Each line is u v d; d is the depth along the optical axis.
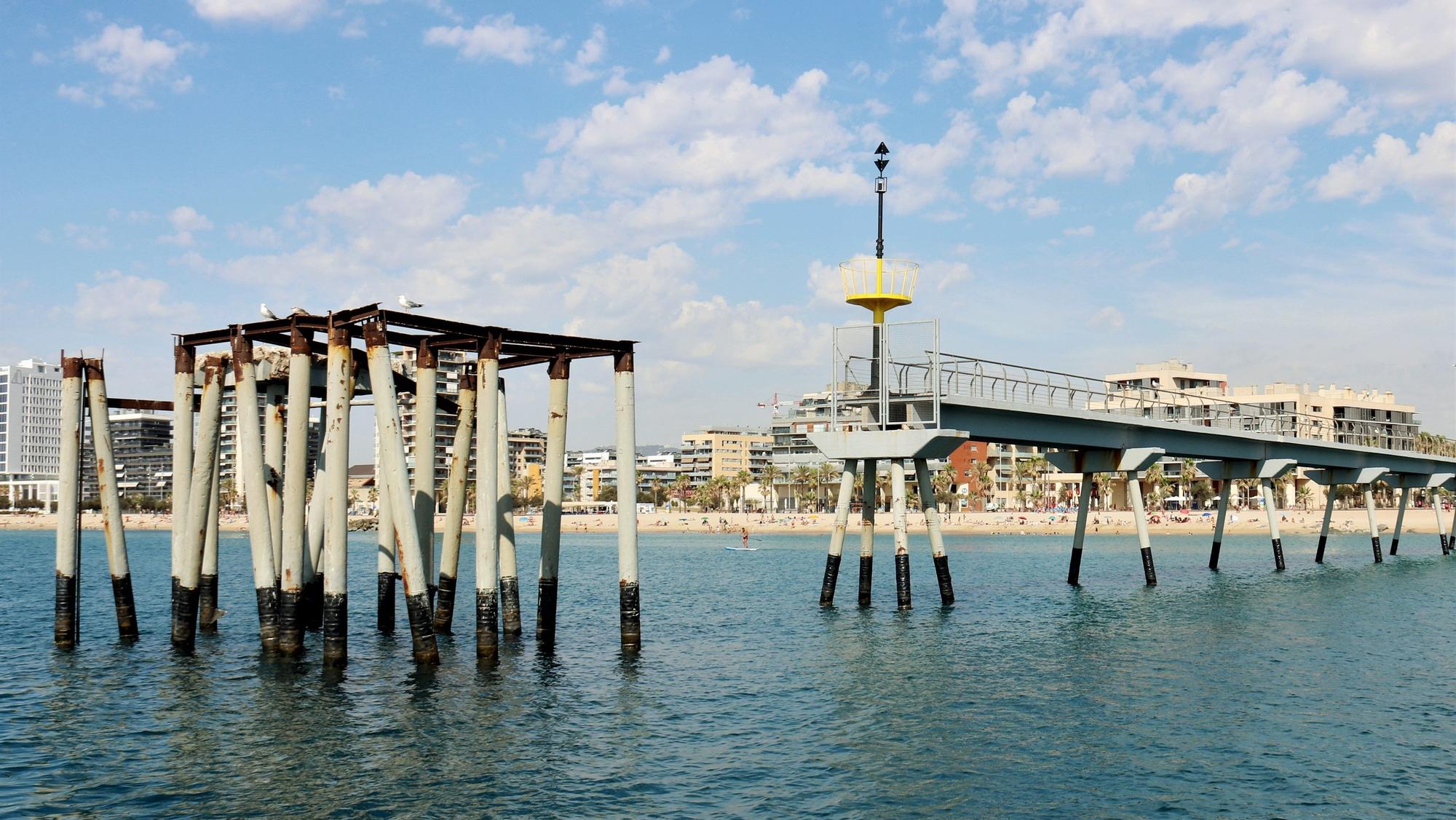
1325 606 59.12
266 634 37.16
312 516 43.12
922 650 42.94
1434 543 132.25
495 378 35.38
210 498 41.47
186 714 30.62
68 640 41.12
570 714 31.08
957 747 28.12
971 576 84.88
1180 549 124.19
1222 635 47.12
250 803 23.52
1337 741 28.64
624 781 25.12
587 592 70.50
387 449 32.59
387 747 27.47
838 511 54.94
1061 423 59.19
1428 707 32.56
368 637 42.53
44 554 133.25
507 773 25.52
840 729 29.91
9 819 22.72
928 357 48.19
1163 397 115.81
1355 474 96.44
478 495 36.41
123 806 23.41
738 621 53.22
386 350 31.91
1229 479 84.75
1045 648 43.34
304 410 34.88
